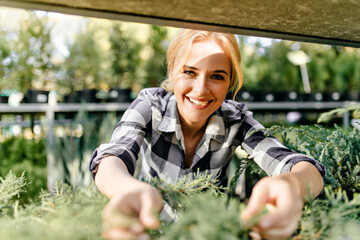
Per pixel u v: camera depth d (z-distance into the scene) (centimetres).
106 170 49
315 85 499
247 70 442
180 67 73
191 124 83
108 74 398
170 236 26
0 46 315
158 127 87
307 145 74
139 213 27
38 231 27
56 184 42
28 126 262
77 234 26
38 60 337
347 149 64
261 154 72
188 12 35
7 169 198
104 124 226
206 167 88
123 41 407
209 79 71
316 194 47
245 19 38
